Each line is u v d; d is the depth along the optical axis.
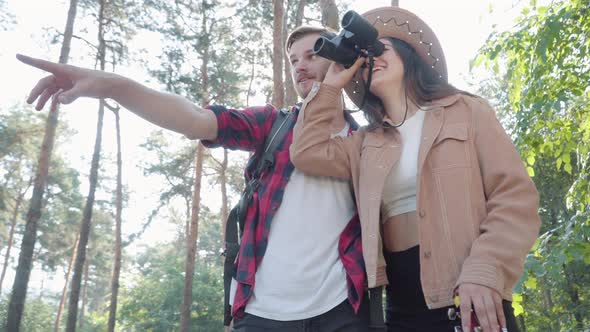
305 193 1.81
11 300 15.06
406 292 1.66
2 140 24.23
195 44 19.34
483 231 1.45
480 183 1.55
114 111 23.20
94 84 1.58
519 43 4.10
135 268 45.56
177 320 29.97
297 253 1.71
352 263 1.69
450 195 1.54
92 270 46.56
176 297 30.47
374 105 1.89
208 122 1.83
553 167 9.48
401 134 1.74
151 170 24.06
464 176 1.54
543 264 3.34
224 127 1.87
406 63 1.81
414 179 1.65
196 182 21.75
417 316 1.63
